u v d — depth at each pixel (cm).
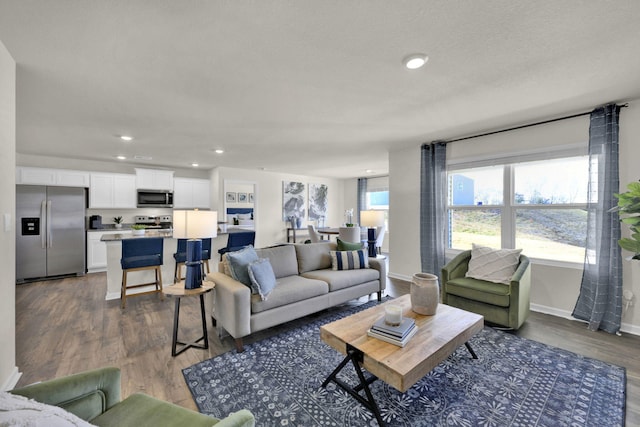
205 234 246
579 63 202
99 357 226
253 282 254
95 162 573
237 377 199
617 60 197
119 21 155
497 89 245
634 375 201
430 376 200
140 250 347
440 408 169
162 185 636
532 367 211
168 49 184
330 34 169
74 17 151
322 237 771
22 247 461
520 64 204
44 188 481
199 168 690
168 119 320
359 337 177
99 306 345
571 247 319
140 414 107
